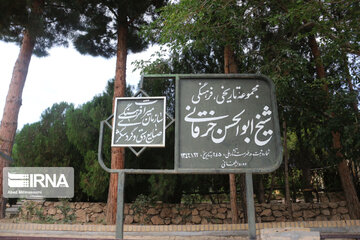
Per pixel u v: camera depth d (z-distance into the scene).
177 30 5.72
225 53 8.02
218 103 3.51
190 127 3.41
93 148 9.09
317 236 2.80
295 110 6.42
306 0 5.41
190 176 8.53
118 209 3.06
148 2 9.12
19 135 9.69
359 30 5.31
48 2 9.01
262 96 3.51
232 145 3.32
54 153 9.44
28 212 8.78
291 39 7.10
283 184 10.80
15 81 8.07
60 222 8.40
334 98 5.71
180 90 3.58
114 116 3.55
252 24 6.79
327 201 9.42
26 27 7.72
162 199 8.60
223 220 8.40
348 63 6.34
